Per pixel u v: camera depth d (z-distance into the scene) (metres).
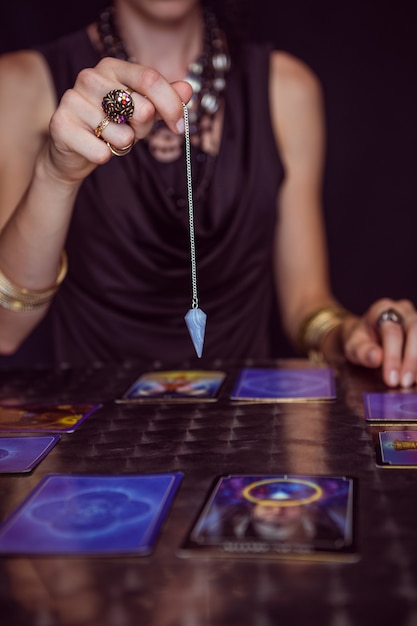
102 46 1.19
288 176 1.29
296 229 1.29
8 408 0.73
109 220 1.17
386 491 0.50
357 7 1.95
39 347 1.80
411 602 0.38
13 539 0.44
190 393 0.76
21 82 1.19
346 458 0.57
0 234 0.92
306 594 0.39
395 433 0.62
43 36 1.91
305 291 1.27
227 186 1.20
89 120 0.72
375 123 1.99
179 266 1.20
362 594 0.39
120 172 1.16
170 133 1.17
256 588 0.39
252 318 1.28
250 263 1.25
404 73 1.97
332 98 1.99
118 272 1.20
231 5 1.25
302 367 0.89
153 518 0.46
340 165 2.01
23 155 1.19
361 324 0.95
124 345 1.23
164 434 0.63
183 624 0.37
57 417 0.69
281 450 0.59
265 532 0.44
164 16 1.13
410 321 0.88
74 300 1.24
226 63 1.21
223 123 1.21
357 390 0.78
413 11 1.94
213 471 0.55
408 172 2.00
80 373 0.89
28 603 0.39
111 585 0.40
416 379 0.80
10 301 0.92
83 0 1.90
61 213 0.86
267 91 1.25
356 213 2.02
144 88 0.70
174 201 1.18
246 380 0.82
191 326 0.67
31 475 0.55
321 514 0.46
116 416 0.69
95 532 0.45
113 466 0.56
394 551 0.43
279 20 1.97
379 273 2.04
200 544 0.43
